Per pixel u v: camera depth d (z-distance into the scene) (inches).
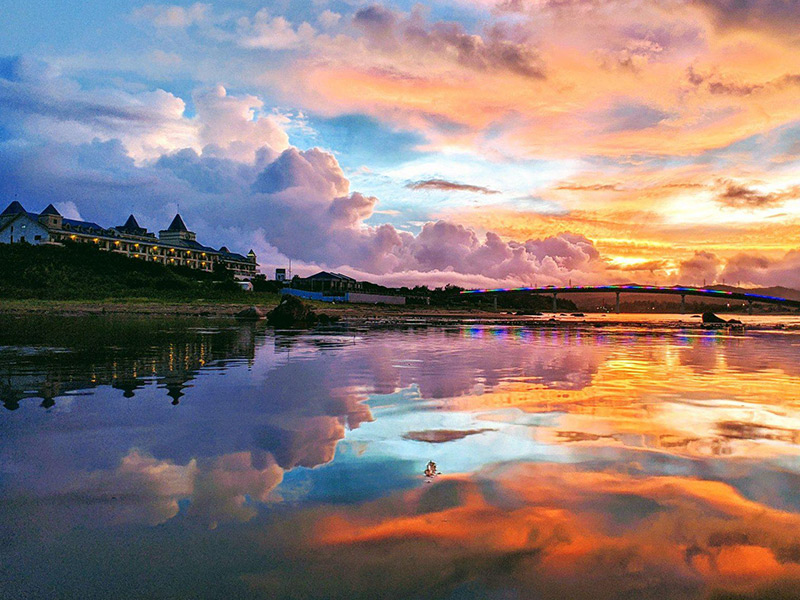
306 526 145.9
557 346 885.8
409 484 179.3
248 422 270.2
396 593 113.5
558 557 129.4
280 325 1517.0
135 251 5049.2
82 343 745.6
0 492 169.6
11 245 3644.2
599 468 197.6
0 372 448.5
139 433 246.1
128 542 136.3
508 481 183.0
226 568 123.6
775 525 148.3
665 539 139.4
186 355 602.5
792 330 1921.8
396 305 5438.0
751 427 264.1
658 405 323.6
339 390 373.4
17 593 112.7
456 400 336.2
